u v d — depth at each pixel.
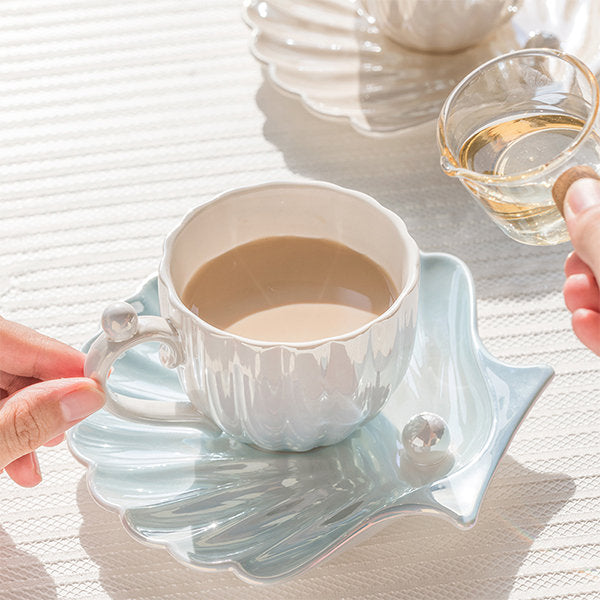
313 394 0.74
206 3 1.04
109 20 1.03
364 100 0.93
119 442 0.78
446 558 0.76
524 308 0.86
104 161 0.94
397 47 0.96
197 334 0.74
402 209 0.91
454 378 0.80
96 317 0.86
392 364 0.76
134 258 0.89
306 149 0.94
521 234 0.79
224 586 0.75
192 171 0.93
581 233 0.72
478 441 0.77
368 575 0.75
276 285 0.78
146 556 0.76
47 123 0.96
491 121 0.80
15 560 0.76
